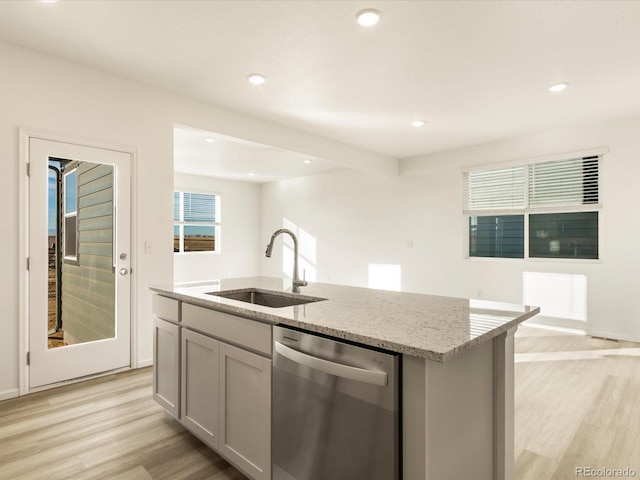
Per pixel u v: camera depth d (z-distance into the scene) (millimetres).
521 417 2377
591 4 2154
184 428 2182
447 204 5660
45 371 2719
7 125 2551
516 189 5062
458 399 1246
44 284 2717
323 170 7156
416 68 2961
